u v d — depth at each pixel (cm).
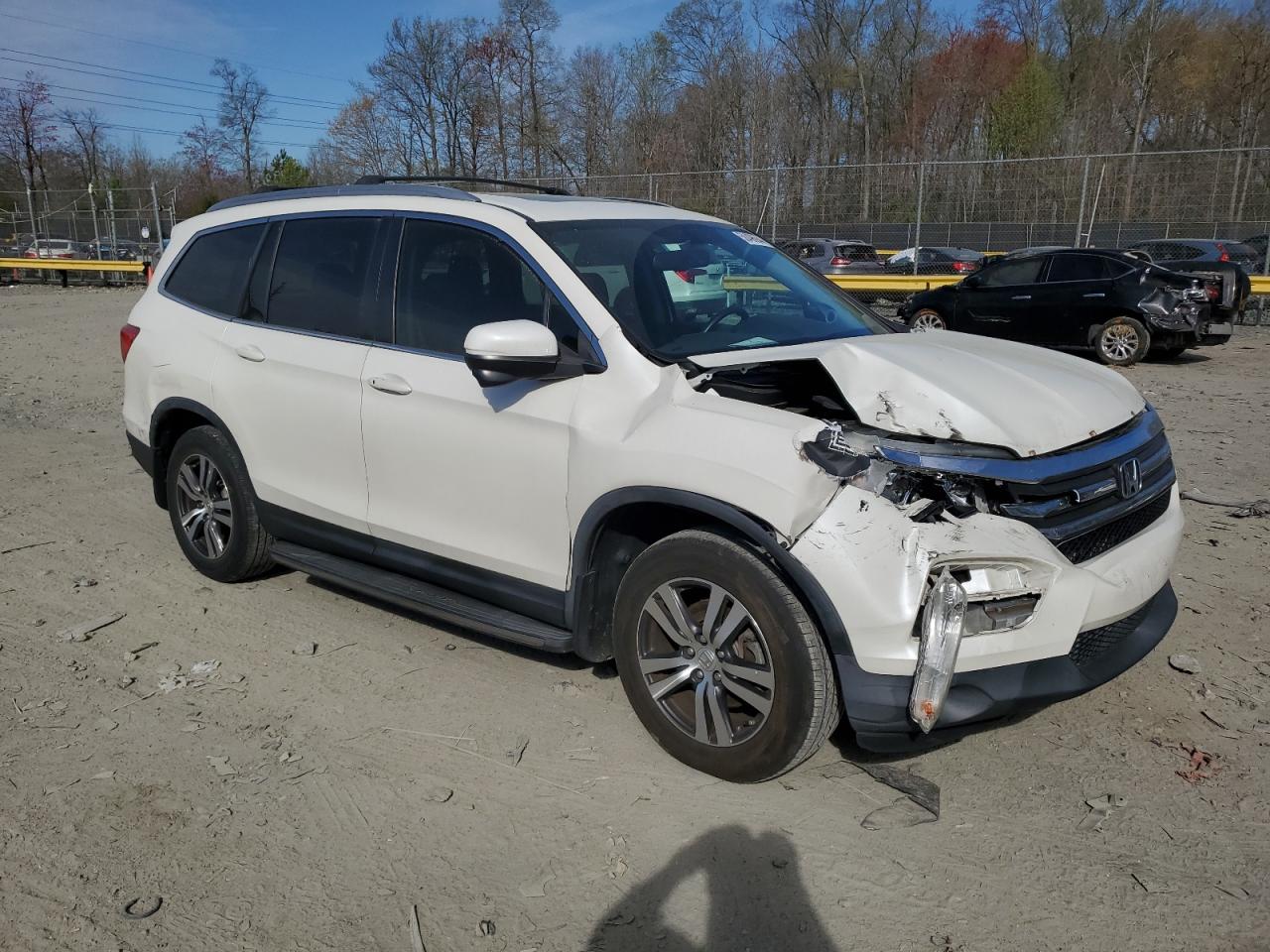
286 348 436
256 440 453
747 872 282
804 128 4972
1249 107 4294
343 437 413
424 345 391
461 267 387
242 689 394
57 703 382
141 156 6850
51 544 568
